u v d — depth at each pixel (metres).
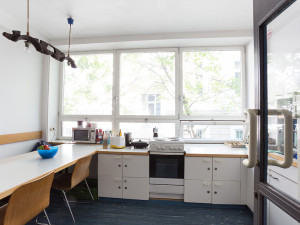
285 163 0.69
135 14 2.45
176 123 3.11
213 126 3.10
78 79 3.41
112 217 2.17
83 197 2.59
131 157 2.47
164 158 2.42
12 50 2.57
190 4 2.24
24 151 2.79
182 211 2.30
